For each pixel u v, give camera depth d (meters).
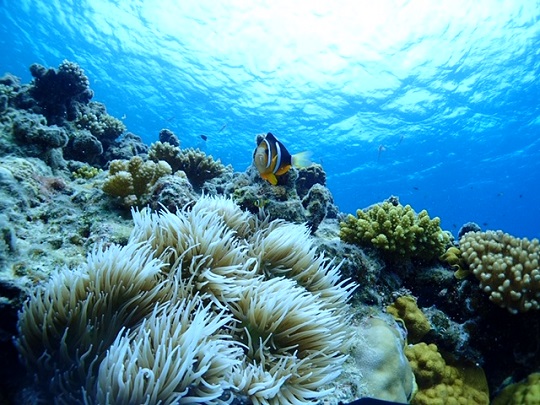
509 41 3.55
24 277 0.46
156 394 0.35
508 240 0.69
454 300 0.71
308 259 0.61
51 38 4.18
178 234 0.54
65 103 1.31
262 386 0.40
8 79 1.39
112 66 4.45
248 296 0.49
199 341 0.41
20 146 0.90
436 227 0.74
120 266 0.45
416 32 3.62
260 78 4.35
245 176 0.87
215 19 3.74
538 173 6.05
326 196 0.82
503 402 0.61
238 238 0.65
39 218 0.66
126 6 3.55
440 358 0.64
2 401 0.37
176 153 1.14
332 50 3.96
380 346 0.57
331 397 0.48
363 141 5.31
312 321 0.49
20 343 0.38
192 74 4.39
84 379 0.36
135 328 0.42
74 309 0.40
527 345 0.63
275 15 3.72
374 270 0.70
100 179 0.94
